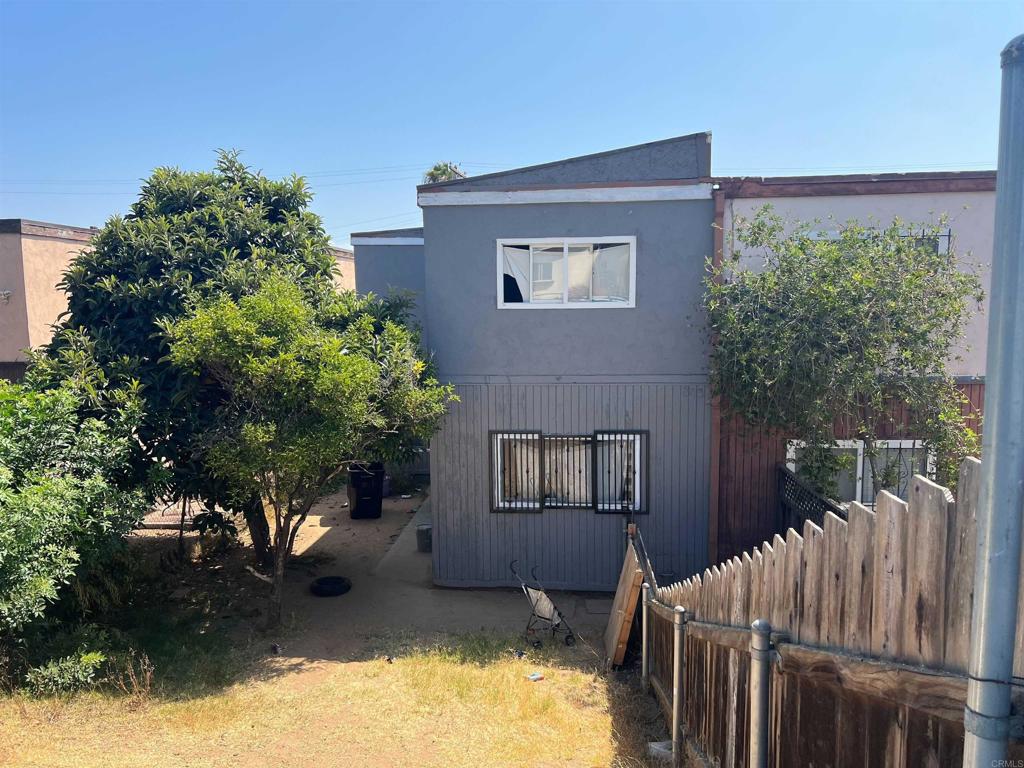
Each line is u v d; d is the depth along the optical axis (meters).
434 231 10.42
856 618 2.92
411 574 11.64
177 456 9.02
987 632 1.88
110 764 5.56
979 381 9.43
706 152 11.06
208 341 7.88
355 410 8.02
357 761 5.95
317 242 11.41
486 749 6.22
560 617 9.02
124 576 9.05
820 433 8.47
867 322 7.89
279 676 7.82
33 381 8.58
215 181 11.05
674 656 5.97
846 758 2.97
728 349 8.91
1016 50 1.78
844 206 9.59
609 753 6.18
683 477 10.41
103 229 10.20
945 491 2.39
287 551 9.31
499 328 10.50
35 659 7.17
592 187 10.12
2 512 6.23
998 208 1.84
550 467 10.68
